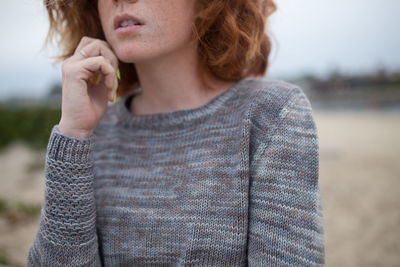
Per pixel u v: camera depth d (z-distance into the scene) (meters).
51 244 0.91
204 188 0.91
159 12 0.88
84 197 0.93
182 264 0.90
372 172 5.74
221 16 0.98
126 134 1.08
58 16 1.18
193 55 1.02
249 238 0.88
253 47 1.02
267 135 0.89
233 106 0.98
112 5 0.91
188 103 1.05
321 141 9.26
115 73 0.98
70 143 0.91
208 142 0.96
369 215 3.96
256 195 0.88
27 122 9.78
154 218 0.94
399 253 3.05
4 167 7.18
